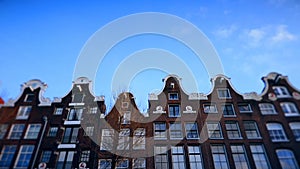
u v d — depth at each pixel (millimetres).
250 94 18859
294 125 16781
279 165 14609
